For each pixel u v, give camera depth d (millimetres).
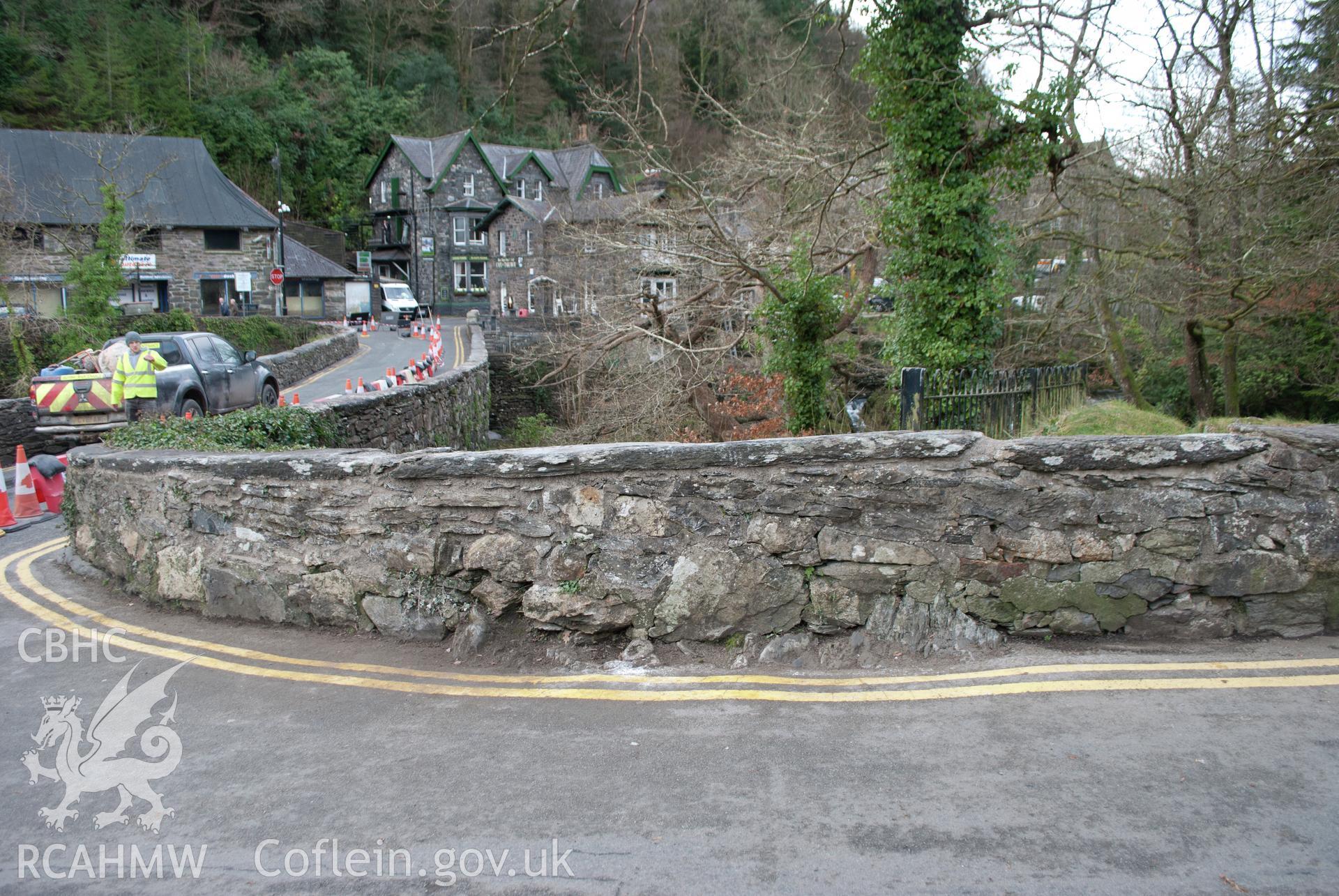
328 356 31594
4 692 4934
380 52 64938
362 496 5562
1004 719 4055
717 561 4980
